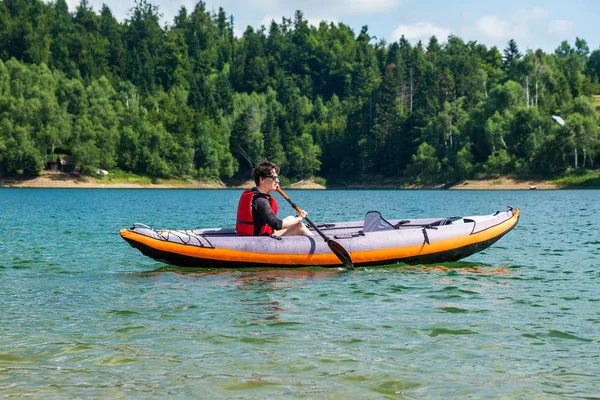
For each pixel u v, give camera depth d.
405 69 147.38
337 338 5.99
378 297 7.87
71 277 9.50
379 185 117.56
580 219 22.47
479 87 122.94
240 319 6.72
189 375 4.97
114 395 4.56
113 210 31.52
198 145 116.56
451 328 6.35
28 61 152.25
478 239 10.39
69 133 104.69
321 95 182.00
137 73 149.50
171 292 8.21
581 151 86.50
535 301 7.67
